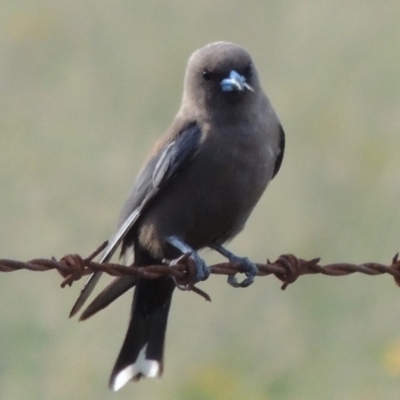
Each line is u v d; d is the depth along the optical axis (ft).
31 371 42.88
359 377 42.78
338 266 34.04
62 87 59.00
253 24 64.95
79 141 54.19
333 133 54.60
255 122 35.70
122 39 63.98
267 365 43.55
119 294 33.42
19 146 54.08
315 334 44.27
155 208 35.70
